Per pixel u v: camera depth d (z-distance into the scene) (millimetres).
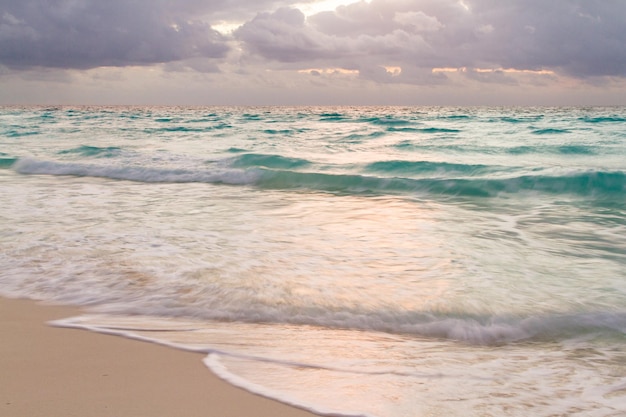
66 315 4340
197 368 3256
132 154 19609
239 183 13594
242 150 21906
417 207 10125
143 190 12156
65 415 2580
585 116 51875
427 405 2797
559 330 4156
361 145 23828
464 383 3127
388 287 5090
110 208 9508
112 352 3518
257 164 16938
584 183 11867
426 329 4168
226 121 47312
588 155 19719
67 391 2883
